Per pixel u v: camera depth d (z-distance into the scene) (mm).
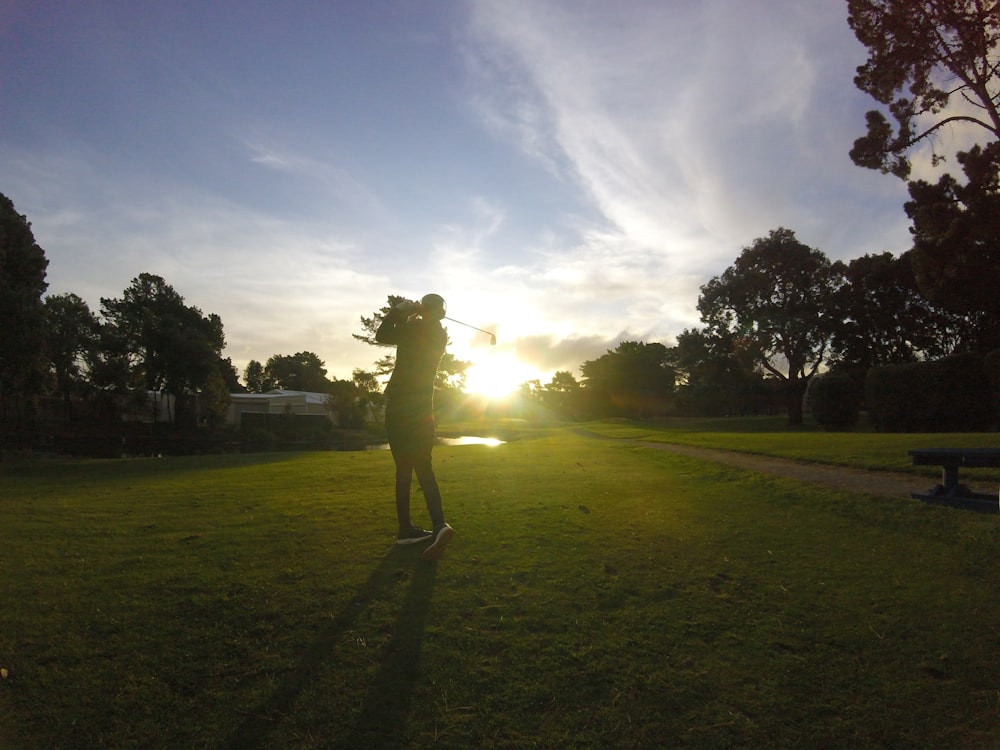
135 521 6789
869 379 31781
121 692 3203
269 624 3973
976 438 15234
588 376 92938
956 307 31547
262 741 2854
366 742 2875
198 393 58469
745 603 4523
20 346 24516
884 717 3184
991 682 3506
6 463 19297
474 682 3389
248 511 7359
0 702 3086
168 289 59969
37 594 4402
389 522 6703
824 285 49562
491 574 4980
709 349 53938
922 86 23812
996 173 27469
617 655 3717
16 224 25781
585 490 9258
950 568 5312
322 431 54469
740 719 3143
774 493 8734
